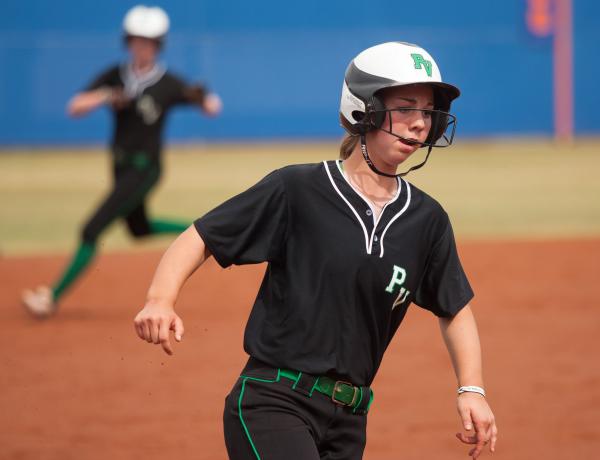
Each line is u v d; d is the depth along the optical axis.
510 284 38.66
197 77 92.56
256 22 92.50
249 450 12.09
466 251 45.69
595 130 95.25
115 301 36.25
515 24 93.94
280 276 12.41
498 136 95.12
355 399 12.42
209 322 32.84
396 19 93.00
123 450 20.73
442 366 27.42
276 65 93.06
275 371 12.24
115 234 53.66
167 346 11.51
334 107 93.62
